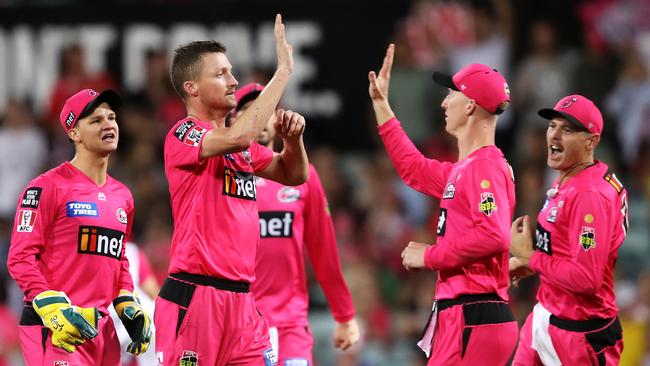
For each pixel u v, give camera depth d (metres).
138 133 54.59
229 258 22.38
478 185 22.86
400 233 49.78
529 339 25.08
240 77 54.53
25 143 55.53
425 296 44.84
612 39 53.56
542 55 53.34
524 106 52.88
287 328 27.39
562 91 52.47
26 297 23.62
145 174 52.66
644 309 42.81
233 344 22.50
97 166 24.27
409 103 53.53
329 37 54.56
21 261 23.17
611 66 52.94
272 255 27.41
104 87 55.53
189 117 22.81
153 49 55.34
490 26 54.06
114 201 24.27
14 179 55.44
